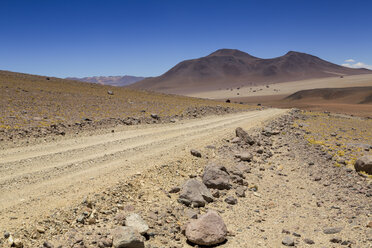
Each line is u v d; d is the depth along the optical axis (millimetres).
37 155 15125
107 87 79938
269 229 10227
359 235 9852
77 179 11961
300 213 11906
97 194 10312
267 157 20531
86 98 51969
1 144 16672
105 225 8719
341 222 11031
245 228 10125
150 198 11203
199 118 38031
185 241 8844
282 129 31406
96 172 13047
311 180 16438
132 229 7891
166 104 56938
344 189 14977
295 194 14211
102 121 27766
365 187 15180
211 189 13102
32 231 7699
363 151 24000
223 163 17328
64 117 29844
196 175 14695
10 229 7602
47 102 41375
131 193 11203
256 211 11742
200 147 19781
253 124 32750
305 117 49531
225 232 9094
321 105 186625
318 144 25484
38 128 21797
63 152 16109
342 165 19156
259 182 15484
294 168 18375
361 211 12039
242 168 16859
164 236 8836
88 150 17000
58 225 8242
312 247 9031
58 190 10625
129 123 28047
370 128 43469
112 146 18422
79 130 22906
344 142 28094
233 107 65562
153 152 17516
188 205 11211
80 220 8594
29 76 73125
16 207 8992
